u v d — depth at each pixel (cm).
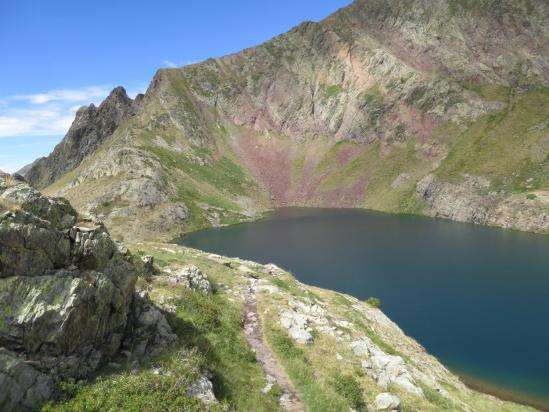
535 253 10175
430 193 17675
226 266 5059
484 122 19638
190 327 2517
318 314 3819
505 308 6575
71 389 1447
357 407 2298
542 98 19262
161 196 16875
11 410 1275
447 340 5497
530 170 15512
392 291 7506
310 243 12175
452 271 8706
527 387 4384
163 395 1608
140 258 3416
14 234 1470
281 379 2408
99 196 16450
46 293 1480
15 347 1369
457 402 3088
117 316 1841
